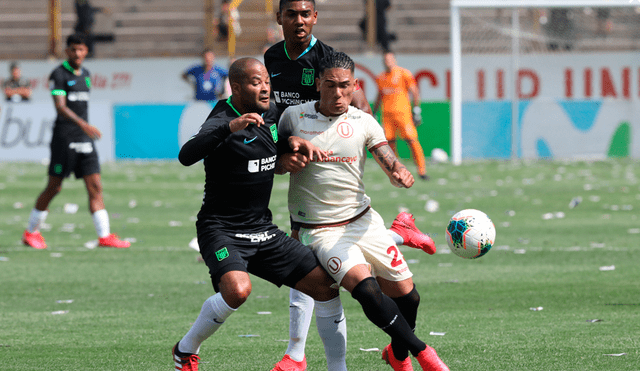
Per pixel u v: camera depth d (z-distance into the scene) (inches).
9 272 1024.9
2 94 2856.8
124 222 1492.4
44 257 1136.2
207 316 554.6
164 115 2721.5
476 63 2920.8
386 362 603.5
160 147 2741.1
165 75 2866.6
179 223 1478.8
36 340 696.4
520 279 955.3
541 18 3009.4
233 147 556.1
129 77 2869.1
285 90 647.1
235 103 565.6
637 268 1007.0
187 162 552.7
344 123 583.8
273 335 714.2
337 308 577.0
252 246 567.2
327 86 569.9
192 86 2743.6
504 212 1571.1
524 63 2942.9
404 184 586.2
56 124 1202.0
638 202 1706.4
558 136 2886.3
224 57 2979.8
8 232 1380.4
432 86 2866.6
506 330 714.2
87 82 1220.5
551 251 1146.7
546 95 2942.9
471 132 2871.6
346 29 3496.6
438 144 2819.9
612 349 640.4
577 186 2010.3
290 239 579.2
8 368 606.9
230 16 3265.3
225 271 543.8
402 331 540.7
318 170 581.6
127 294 899.4
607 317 758.5
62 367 609.9
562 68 2933.1
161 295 893.8
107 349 665.6
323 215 582.9
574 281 936.3
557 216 1512.1
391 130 2197.3
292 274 568.7
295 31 625.0
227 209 568.4
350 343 683.4
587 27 3090.6
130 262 1099.3
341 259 557.6
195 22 3563.0
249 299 877.2
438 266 1051.9
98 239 1295.5
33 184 2096.5
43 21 3602.4
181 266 1071.0
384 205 1676.9
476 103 2859.3
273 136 575.8
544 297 856.3
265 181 574.2
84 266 1068.5
